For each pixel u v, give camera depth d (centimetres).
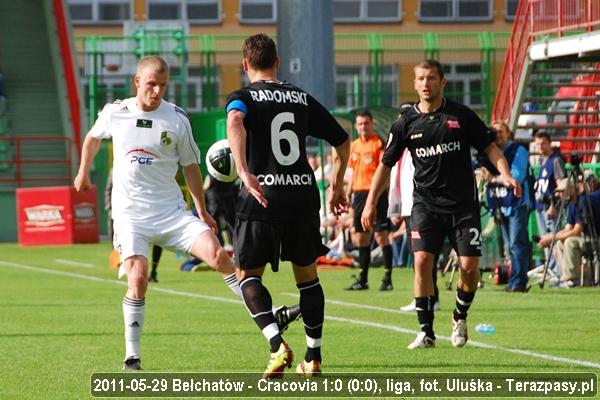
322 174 5866
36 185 8806
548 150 4581
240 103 1994
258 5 12538
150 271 5059
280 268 5319
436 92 2417
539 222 4603
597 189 4197
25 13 10031
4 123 9212
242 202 2019
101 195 8662
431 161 2423
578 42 5106
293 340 2636
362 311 3306
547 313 3209
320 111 2075
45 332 2841
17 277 4803
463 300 2450
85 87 10144
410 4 12319
